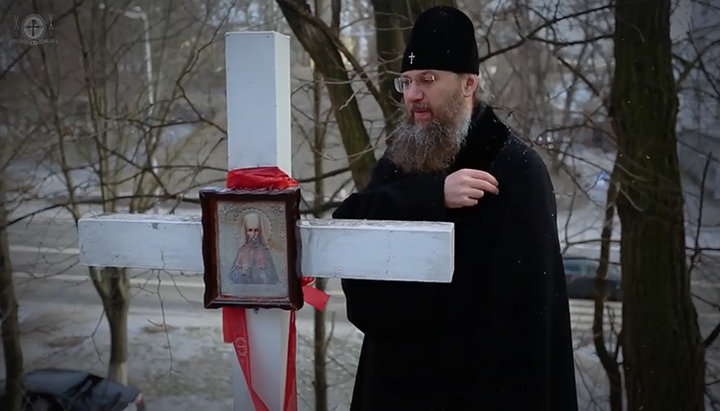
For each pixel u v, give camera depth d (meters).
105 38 6.89
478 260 1.61
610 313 6.26
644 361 4.86
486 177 1.54
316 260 1.38
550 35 5.39
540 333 1.57
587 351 7.00
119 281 7.30
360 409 1.85
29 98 6.91
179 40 7.43
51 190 7.26
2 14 6.44
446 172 1.65
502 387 1.58
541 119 5.34
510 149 1.67
